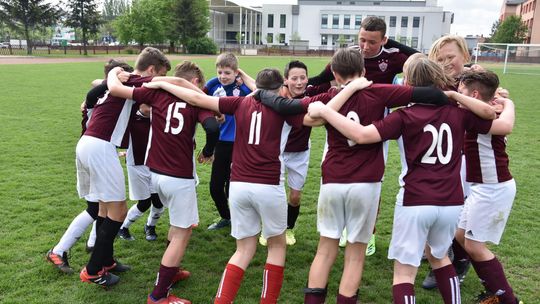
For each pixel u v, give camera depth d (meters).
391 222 5.39
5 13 46.44
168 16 57.59
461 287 3.91
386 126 2.88
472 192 3.38
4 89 16.48
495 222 3.29
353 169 3.01
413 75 3.02
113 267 3.93
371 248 4.47
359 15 77.00
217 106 3.34
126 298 3.60
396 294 2.93
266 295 3.28
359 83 3.01
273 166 3.18
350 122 2.89
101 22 51.38
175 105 3.37
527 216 5.61
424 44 75.69
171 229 3.54
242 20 81.62
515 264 4.33
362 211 3.06
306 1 82.75
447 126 2.90
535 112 14.29
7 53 46.19
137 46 58.50
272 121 3.17
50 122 10.81
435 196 2.84
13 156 7.78
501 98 3.37
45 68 26.80
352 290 3.12
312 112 2.97
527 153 9.02
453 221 2.92
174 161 3.35
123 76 3.64
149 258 4.32
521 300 3.69
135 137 4.18
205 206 5.83
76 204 5.63
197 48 57.91
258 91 3.29
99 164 3.57
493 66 42.66
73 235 3.90
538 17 62.25
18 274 3.89
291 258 4.39
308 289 3.13
